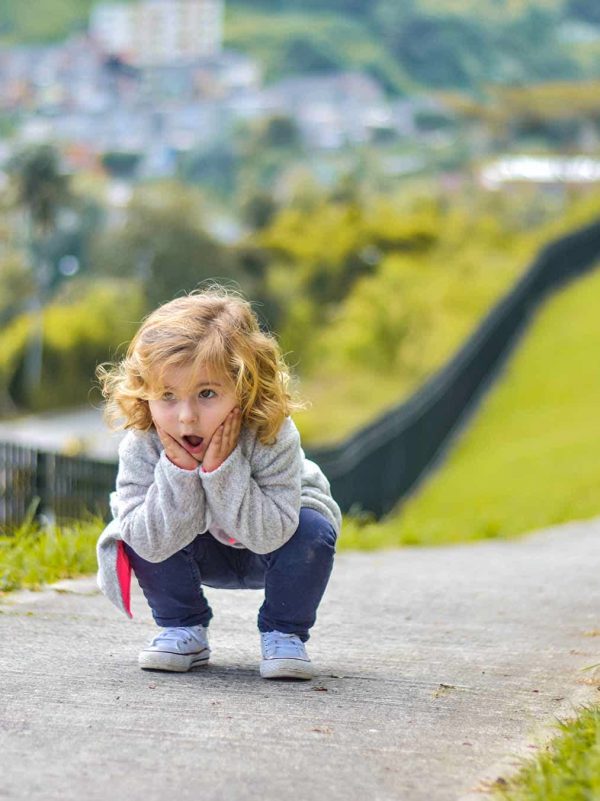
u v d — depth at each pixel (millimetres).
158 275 72812
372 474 15539
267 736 3275
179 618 3996
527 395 25344
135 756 3047
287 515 3752
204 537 3943
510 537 10578
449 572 7160
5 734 3182
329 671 4121
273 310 63250
